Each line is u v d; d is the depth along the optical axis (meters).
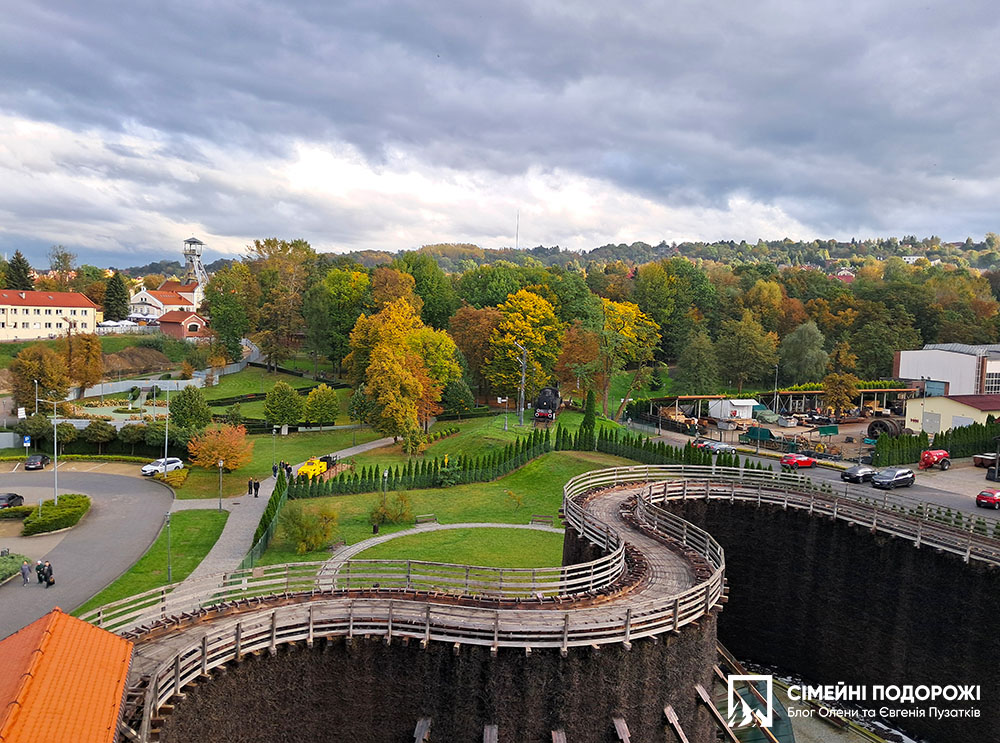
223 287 132.75
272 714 23.42
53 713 13.67
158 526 54.84
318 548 47.84
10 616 38.03
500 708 24.27
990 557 34.75
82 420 85.25
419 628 24.41
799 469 65.00
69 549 49.22
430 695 24.47
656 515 38.84
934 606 37.09
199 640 21.00
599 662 24.62
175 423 80.19
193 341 139.75
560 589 28.52
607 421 89.25
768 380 122.19
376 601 25.92
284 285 130.12
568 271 132.38
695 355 109.12
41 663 15.10
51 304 133.75
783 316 137.50
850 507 41.78
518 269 154.25
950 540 36.38
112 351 126.88
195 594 25.17
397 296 118.06
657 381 110.25
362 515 56.41
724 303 143.25
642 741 25.64
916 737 37.34
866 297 141.12
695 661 27.48
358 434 91.69
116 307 163.12
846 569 40.97
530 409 99.38
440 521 55.06
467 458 66.50
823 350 117.25
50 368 90.06
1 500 58.47
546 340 100.88
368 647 24.39
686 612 26.88
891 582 38.97
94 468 73.88
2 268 159.75
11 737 12.35
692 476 50.84
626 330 98.88
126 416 91.88
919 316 135.62
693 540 34.97
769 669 43.44
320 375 124.81
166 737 19.59
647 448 65.88
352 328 119.81
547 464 66.94
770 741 31.80
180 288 198.38
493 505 59.09
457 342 111.81
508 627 24.31
